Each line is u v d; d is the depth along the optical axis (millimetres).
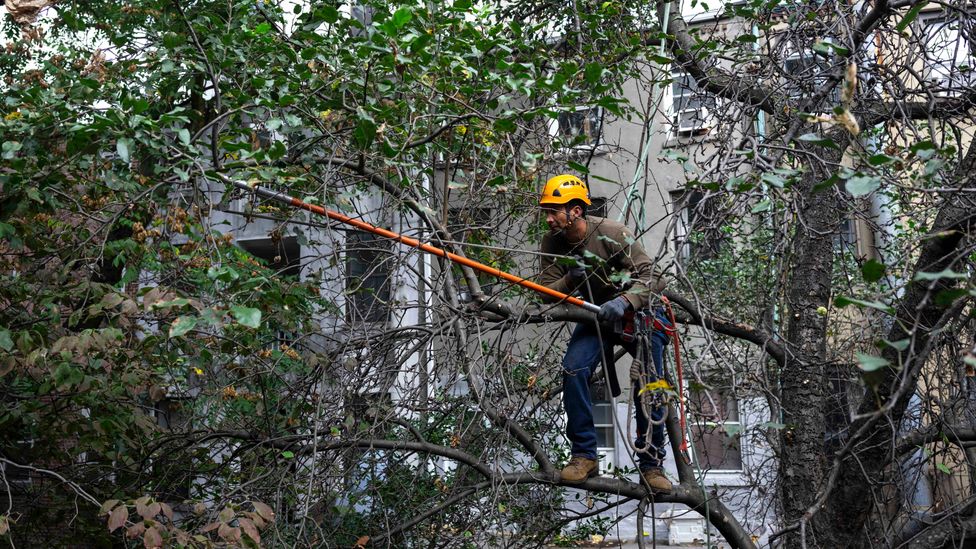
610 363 4266
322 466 4523
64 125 4172
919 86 4641
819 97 3961
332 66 4148
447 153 4344
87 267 4832
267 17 4828
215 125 3787
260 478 4355
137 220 5484
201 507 4039
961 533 4895
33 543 5836
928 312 4027
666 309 3975
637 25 5656
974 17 4273
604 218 4109
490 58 4172
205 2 5723
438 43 3922
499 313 4234
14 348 4832
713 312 3973
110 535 5395
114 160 4523
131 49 5297
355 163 4562
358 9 5176
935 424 4652
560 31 6320
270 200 4379
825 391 5523
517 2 6336
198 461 5531
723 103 4930
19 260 5645
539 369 4777
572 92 3777
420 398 5168
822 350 5406
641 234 3973
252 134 4281
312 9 4512
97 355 5039
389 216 5148
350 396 4562
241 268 4410
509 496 4262
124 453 5438
